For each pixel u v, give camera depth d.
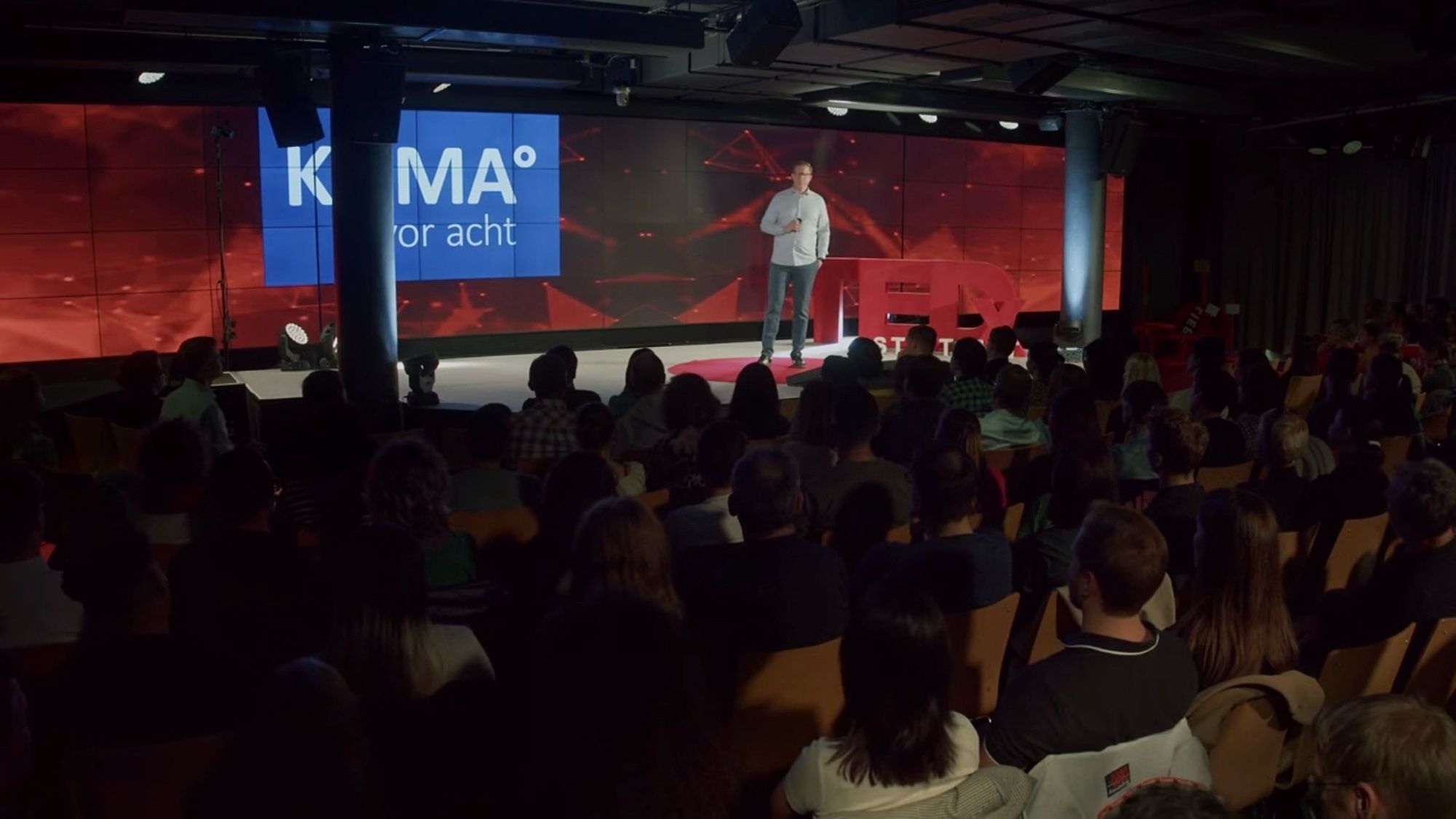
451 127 10.26
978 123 12.84
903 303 10.97
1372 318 9.06
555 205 10.82
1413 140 10.07
